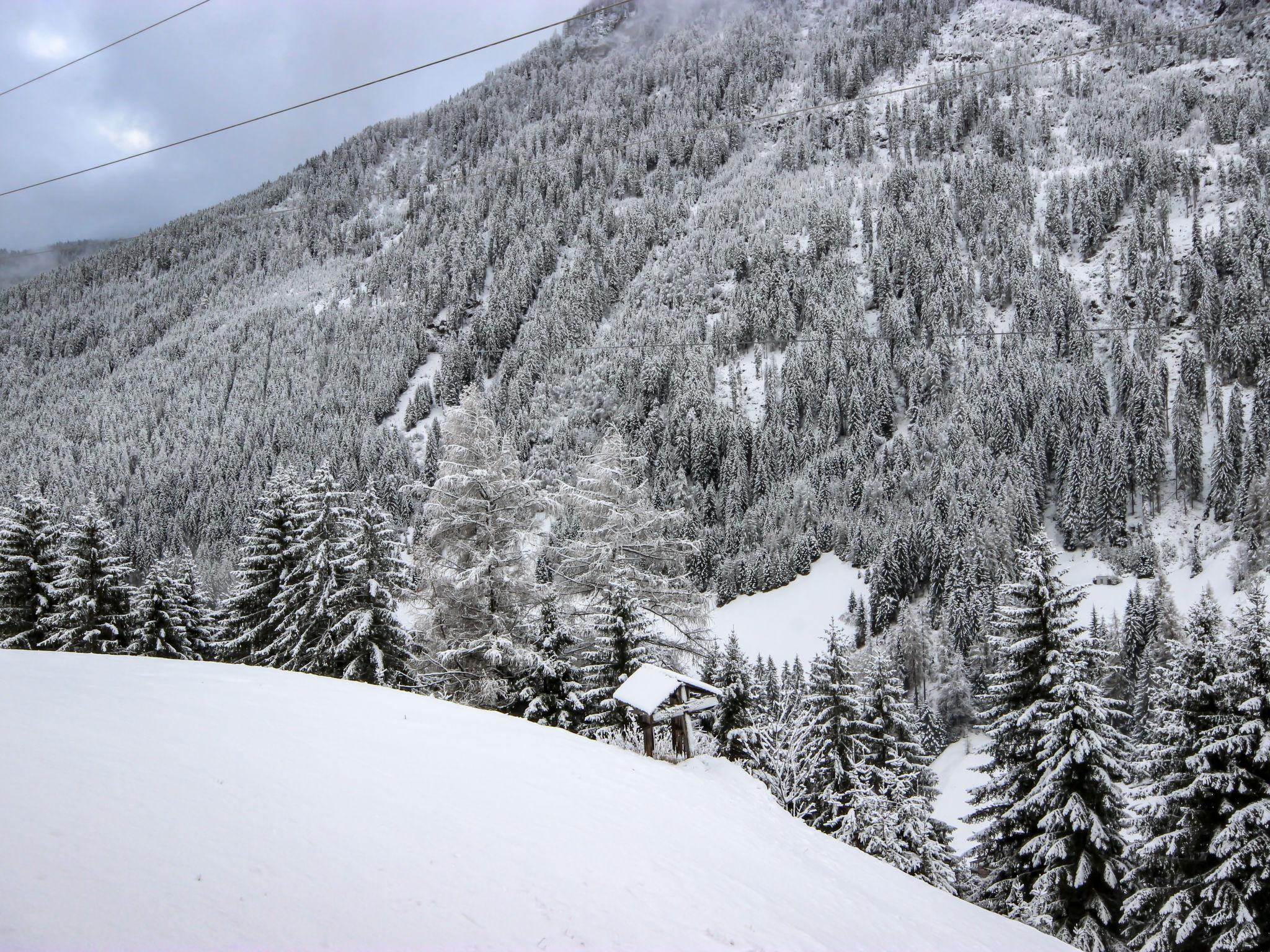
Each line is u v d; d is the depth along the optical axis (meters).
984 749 21.64
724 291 194.88
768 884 9.57
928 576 98.50
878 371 145.88
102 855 5.43
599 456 27.23
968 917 12.03
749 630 101.06
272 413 177.38
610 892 7.44
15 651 14.58
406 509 109.62
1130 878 19.34
